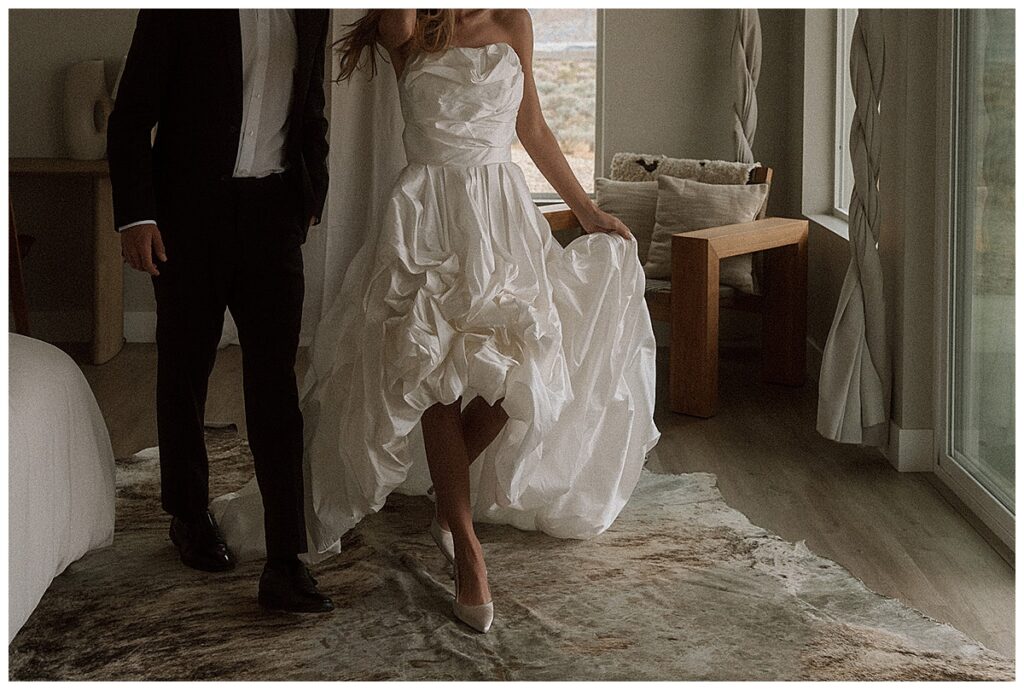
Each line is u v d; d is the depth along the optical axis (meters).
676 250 4.14
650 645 2.38
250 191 2.49
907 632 2.43
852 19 5.02
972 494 3.14
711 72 5.34
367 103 2.97
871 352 3.56
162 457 2.73
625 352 2.97
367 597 2.63
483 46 2.63
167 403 2.67
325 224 3.03
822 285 5.02
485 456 2.82
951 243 3.31
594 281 2.87
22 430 2.19
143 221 2.41
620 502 3.08
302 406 2.81
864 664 2.28
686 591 2.64
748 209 4.58
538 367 2.57
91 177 5.04
